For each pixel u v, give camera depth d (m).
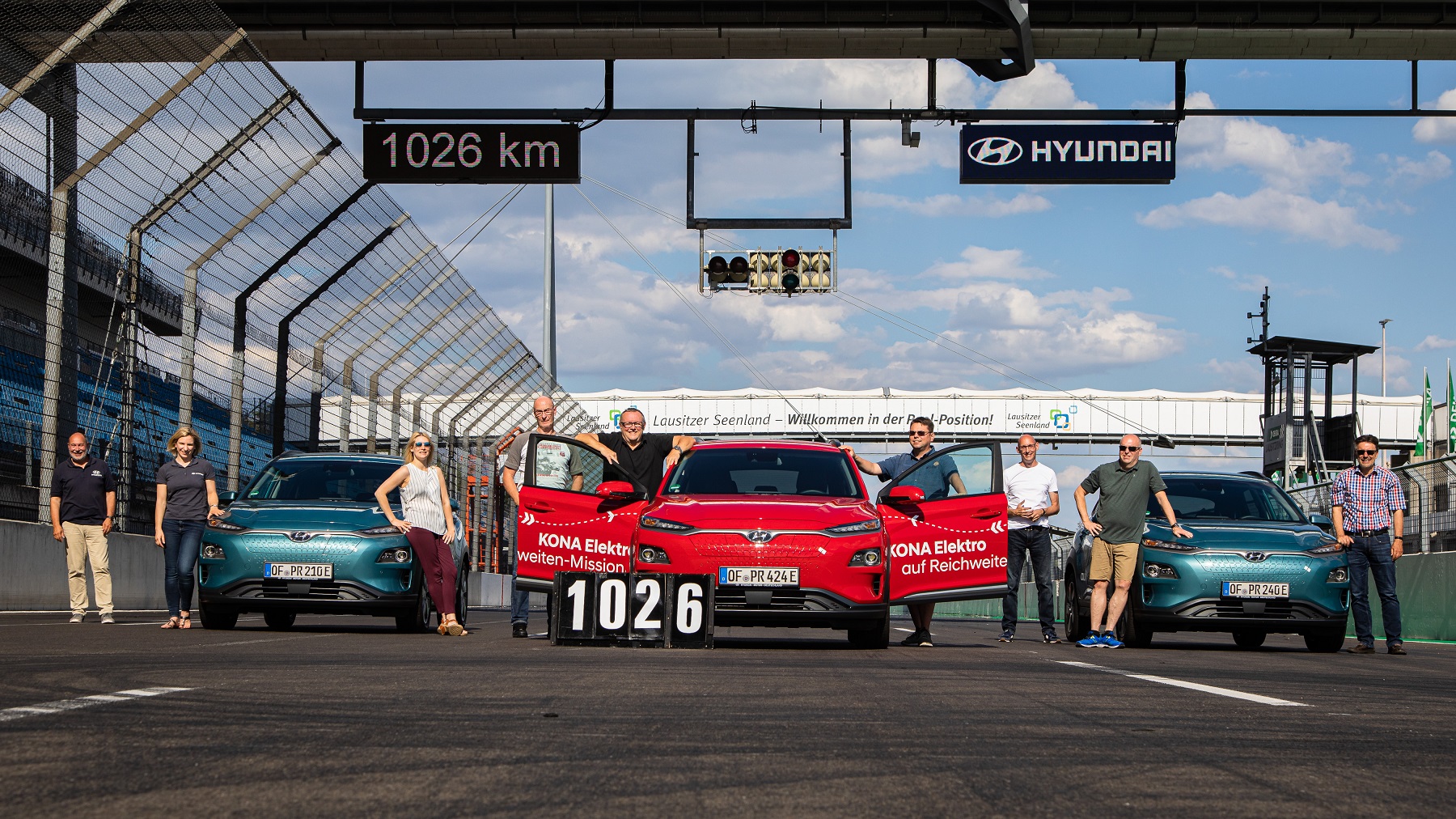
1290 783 3.60
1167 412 43.41
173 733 4.11
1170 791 3.45
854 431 44.22
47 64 11.53
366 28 15.01
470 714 4.74
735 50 15.27
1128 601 11.18
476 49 15.23
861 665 7.45
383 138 15.98
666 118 16.17
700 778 3.52
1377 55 15.48
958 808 3.19
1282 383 36.34
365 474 11.93
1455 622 13.98
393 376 18.14
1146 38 15.13
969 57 15.49
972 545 10.01
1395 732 4.77
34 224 12.19
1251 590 10.84
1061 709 5.24
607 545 9.94
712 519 9.14
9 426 12.58
